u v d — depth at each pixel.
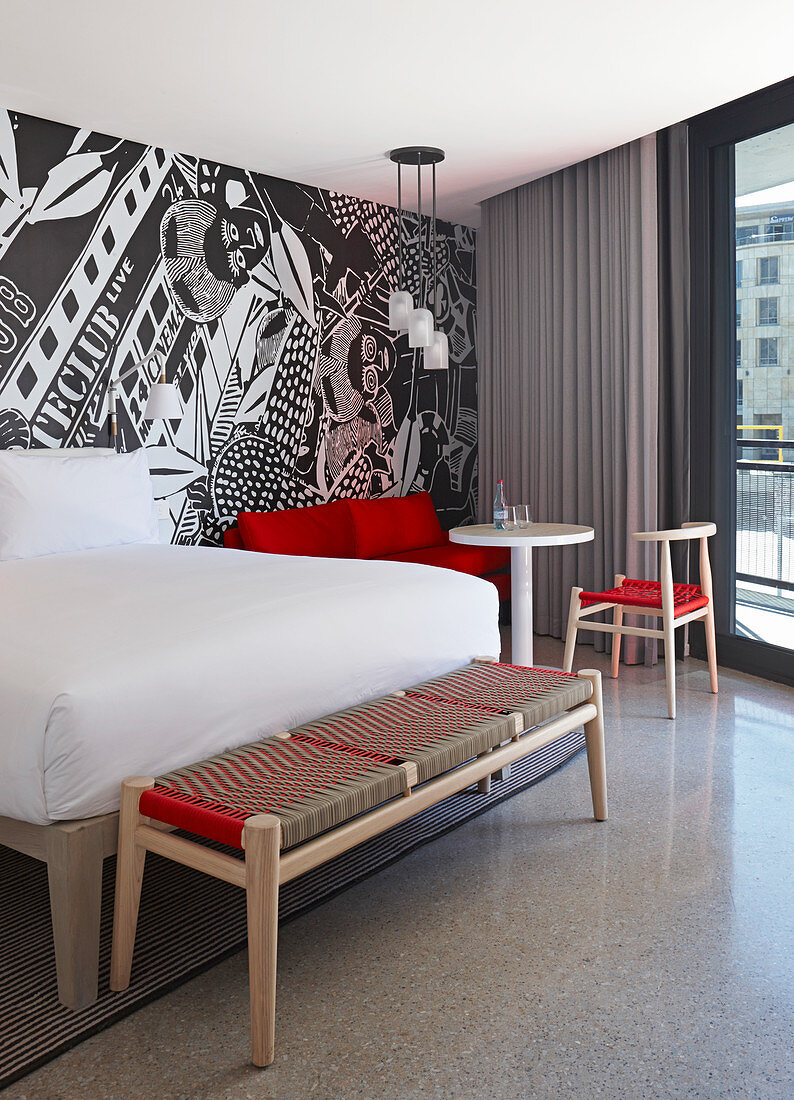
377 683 2.39
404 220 5.21
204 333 4.25
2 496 3.20
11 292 3.58
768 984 1.76
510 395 5.11
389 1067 1.54
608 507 4.50
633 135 3.98
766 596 3.88
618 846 2.37
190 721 1.90
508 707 2.22
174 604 2.29
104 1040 1.64
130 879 1.75
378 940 1.96
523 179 4.65
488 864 2.29
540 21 2.86
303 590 2.46
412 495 5.23
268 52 3.05
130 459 3.66
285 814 1.60
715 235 3.97
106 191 3.85
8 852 2.44
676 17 2.84
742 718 3.40
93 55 3.05
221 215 4.28
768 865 2.25
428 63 3.16
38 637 1.99
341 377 4.91
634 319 4.25
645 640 4.25
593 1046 1.59
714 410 4.02
